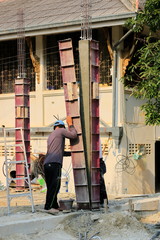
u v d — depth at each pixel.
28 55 19.06
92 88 11.20
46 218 9.72
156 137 18.06
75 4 19.44
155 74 13.14
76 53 18.25
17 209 11.20
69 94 11.03
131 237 9.43
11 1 23.55
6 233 8.93
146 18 14.02
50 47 18.55
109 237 9.42
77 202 10.98
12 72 19.41
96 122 11.27
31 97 18.72
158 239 9.27
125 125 17.08
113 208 11.45
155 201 12.17
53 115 17.75
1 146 19.17
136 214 11.39
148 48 13.52
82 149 10.94
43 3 21.14
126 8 16.59
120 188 16.83
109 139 17.14
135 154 17.25
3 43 19.53
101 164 11.96
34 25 17.14
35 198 14.53
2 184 18.62
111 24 16.02
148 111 13.37
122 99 17.11
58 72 18.41
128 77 15.23
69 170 17.67
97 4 17.92
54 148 10.75
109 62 17.61
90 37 11.35
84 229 9.77
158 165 20.84
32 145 18.55
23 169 16.09
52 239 9.09
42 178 16.91
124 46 17.23
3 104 19.44
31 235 9.25
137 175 17.47
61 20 17.23
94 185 11.06
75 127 11.04
